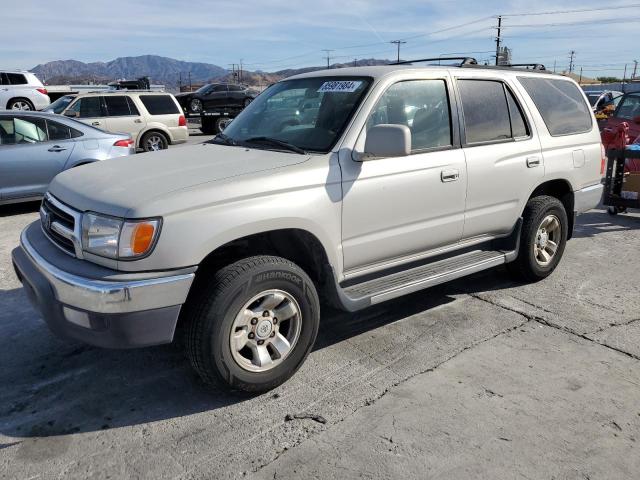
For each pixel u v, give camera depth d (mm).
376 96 3811
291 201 3299
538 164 4895
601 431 3023
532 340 4109
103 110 13891
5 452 2852
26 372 3660
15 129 7949
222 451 2867
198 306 3074
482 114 4504
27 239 3586
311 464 2758
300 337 3439
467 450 2857
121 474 2695
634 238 7098
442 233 4258
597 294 5059
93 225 2988
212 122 25281
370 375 3607
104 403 3305
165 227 2906
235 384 3213
